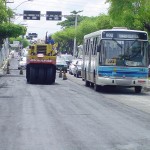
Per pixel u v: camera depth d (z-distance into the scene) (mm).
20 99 28203
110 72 34094
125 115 21953
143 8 43688
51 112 22125
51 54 42688
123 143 14688
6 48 128750
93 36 37781
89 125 18344
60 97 30125
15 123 18406
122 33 34219
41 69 42406
